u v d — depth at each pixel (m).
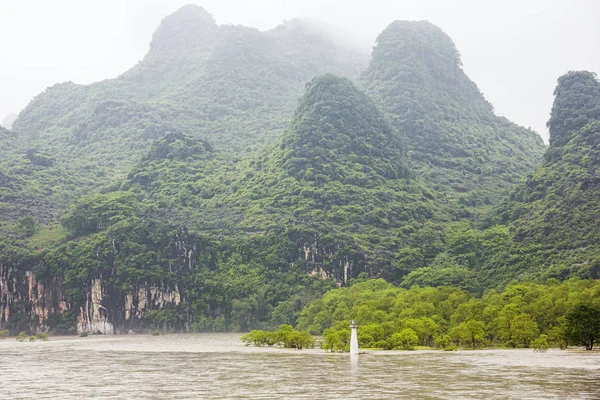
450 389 125.06
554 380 133.50
